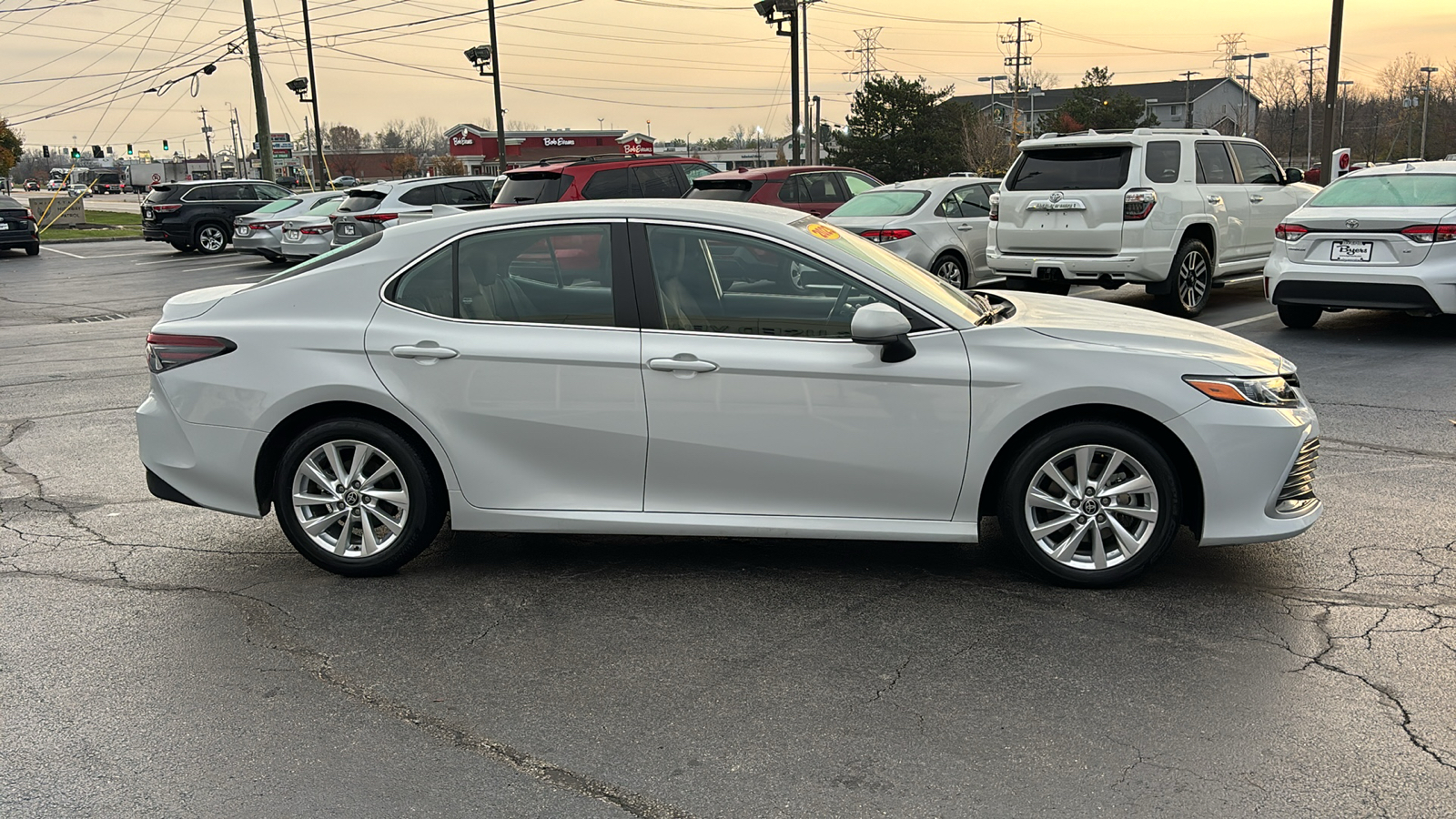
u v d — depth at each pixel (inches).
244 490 184.7
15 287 770.2
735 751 128.6
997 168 2600.9
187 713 140.7
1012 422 168.1
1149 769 122.8
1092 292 542.3
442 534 210.8
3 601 179.8
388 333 179.5
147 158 3959.2
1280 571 182.2
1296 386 176.9
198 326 185.0
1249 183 473.4
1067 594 173.9
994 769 123.3
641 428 174.9
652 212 177.8
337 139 4817.9
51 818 117.3
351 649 159.3
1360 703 136.8
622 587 181.3
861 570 187.3
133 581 188.5
